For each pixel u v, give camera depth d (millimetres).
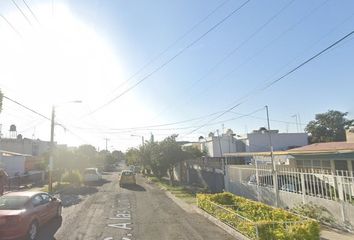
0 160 36281
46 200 14031
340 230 12133
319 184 13625
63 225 13898
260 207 14406
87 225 13859
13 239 10898
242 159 41000
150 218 15398
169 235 12031
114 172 74125
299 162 24844
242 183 21031
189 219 15156
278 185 16641
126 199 22594
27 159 44531
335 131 55812
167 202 21047
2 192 22719
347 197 12148
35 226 12070
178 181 40344
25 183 35469
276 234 9969
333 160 21344
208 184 31016
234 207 15531
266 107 22484
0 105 13914
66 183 35031
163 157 34188
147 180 44844
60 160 36781
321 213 13180
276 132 46219
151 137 49438
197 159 37125
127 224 14008
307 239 9953
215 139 48656
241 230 11742
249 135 44906
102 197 23781
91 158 66000
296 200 14969
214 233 12320
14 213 11086
